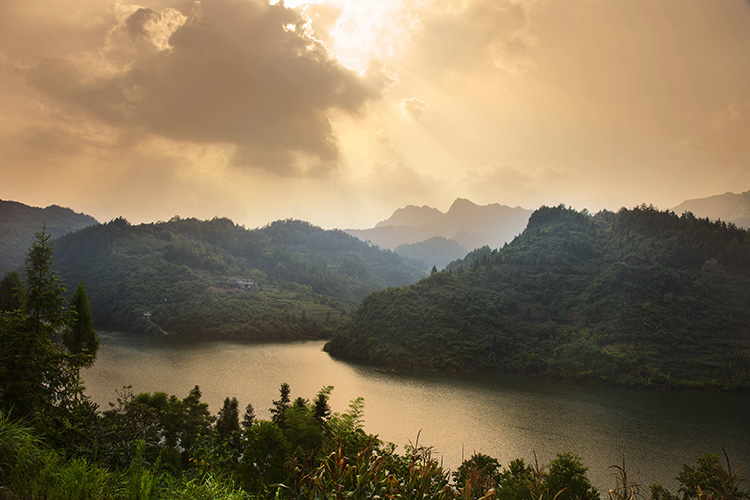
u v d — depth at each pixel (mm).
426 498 8820
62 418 16828
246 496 10469
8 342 16734
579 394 99875
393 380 107875
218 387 89438
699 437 72875
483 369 123250
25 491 8625
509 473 36094
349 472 8961
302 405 37812
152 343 145500
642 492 49938
